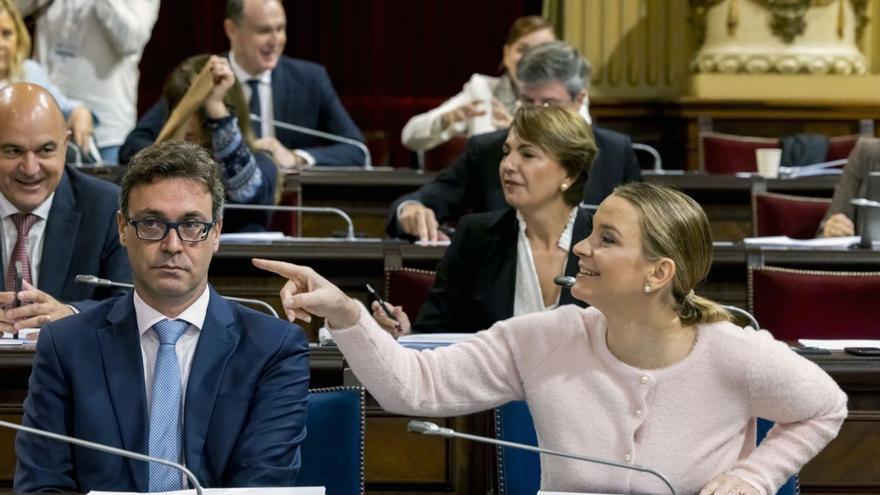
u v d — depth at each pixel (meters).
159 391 8.22
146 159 8.24
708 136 24.58
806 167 22.44
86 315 8.45
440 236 15.30
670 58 30.48
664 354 7.82
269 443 8.16
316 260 14.83
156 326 8.34
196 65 15.66
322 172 20.09
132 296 8.44
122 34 22.72
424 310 12.27
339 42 33.84
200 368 8.26
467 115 21.09
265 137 20.92
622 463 7.31
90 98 22.88
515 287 12.08
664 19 30.42
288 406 8.30
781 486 7.93
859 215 16.42
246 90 21.06
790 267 15.05
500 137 15.51
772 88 28.67
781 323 12.85
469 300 12.17
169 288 8.18
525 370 8.05
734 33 28.86
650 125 30.47
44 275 11.95
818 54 28.70
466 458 10.73
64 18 22.72
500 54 33.88
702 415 7.74
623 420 7.77
